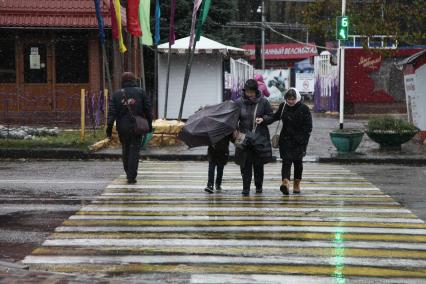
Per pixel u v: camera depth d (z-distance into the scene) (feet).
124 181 99.60
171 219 71.61
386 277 51.06
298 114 85.61
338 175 108.88
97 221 70.74
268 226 68.23
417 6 154.71
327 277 50.90
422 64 151.02
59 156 131.03
